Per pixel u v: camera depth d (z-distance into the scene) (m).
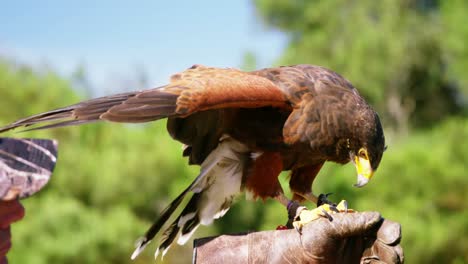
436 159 17.97
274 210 16.98
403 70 28.27
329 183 17.52
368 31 27.80
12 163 3.24
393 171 17.80
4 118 20.50
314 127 5.58
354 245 4.56
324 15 30.83
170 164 18.81
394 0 28.38
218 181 5.71
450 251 17.14
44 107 21.17
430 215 17.36
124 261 16.86
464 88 28.25
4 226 3.49
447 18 28.67
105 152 19.66
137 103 4.75
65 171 18.45
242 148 5.68
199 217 5.77
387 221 4.53
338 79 5.86
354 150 5.70
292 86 5.60
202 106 4.93
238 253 4.76
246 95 5.13
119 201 18.55
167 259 17.62
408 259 16.77
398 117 28.66
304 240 4.62
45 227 16.42
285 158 5.72
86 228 16.64
